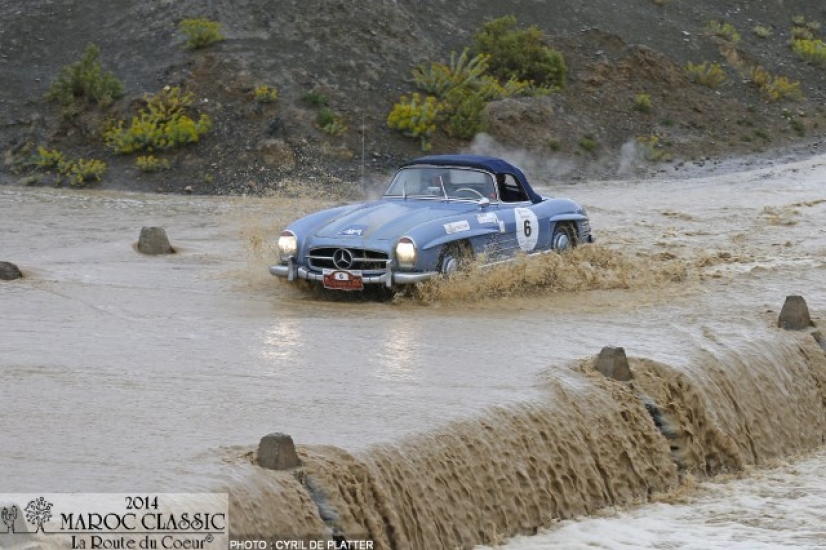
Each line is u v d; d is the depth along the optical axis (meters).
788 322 40.84
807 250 58.88
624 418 32.47
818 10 145.88
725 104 118.56
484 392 32.09
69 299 46.00
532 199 50.97
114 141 94.62
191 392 32.25
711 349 37.47
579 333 40.09
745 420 35.69
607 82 115.12
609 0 130.75
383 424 28.98
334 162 92.62
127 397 31.67
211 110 97.38
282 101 98.06
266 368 35.06
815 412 38.34
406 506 26.58
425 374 34.28
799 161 106.69
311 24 108.62
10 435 28.12
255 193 87.88
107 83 98.94
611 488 31.02
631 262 53.72
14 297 46.12
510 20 113.56
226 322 41.97
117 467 25.72
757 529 28.69
